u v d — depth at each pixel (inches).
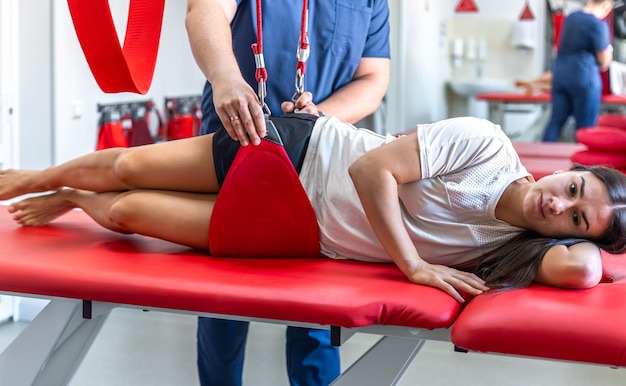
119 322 158.6
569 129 363.6
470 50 382.6
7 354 82.8
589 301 68.9
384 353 73.0
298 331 106.3
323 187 86.4
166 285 72.6
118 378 129.9
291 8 96.3
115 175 91.0
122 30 173.3
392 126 305.0
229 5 93.6
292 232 85.4
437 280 73.9
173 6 195.2
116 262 80.3
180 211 86.6
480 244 82.0
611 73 312.2
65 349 88.0
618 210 78.1
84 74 161.0
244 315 70.2
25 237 91.7
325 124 88.8
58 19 149.9
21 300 153.3
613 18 325.7
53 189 97.0
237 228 84.3
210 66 82.0
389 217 77.7
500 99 321.4
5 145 140.1
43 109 150.9
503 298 69.7
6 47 138.6
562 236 79.3
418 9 323.0
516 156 84.7
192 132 200.5
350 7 99.0
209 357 107.8
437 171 80.7
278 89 97.8
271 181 83.3
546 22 373.7
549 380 135.9
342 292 70.6
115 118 171.9
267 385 129.3
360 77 105.0
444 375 136.3
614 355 62.0
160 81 191.9
